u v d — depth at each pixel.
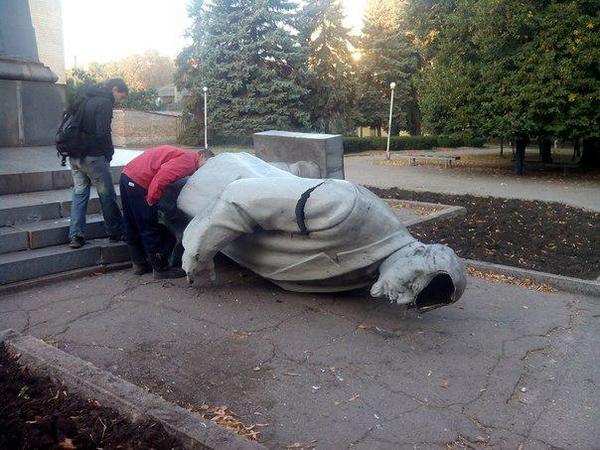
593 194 14.14
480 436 3.19
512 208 11.22
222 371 3.83
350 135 40.22
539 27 16.62
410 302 4.28
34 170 7.34
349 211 4.40
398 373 3.90
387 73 39.50
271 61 33.44
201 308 4.94
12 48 9.70
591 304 5.57
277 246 4.92
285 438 3.10
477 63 18.52
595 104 16.22
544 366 4.10
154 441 2.77
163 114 37.28
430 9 23.59
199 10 35.19
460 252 7.35
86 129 5.65
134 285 5.50
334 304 5.12
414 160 23.55
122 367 3.82
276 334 4.45
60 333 4.34
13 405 3.06
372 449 3.03
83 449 2.71
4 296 5.11
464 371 3.97
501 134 17.55
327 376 3.82
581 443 3.15
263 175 5.33
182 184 5.61
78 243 5.84
